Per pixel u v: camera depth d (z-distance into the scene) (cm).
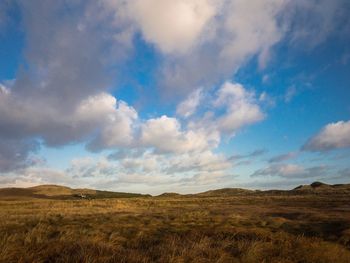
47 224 1952
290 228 2131
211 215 2903
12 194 14375
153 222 2231
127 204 5309
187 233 1809
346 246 1566
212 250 1239
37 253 1116
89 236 1544
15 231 1658
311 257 1267
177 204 5550
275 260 1195
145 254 1159
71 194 15162
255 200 6266
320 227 2155
